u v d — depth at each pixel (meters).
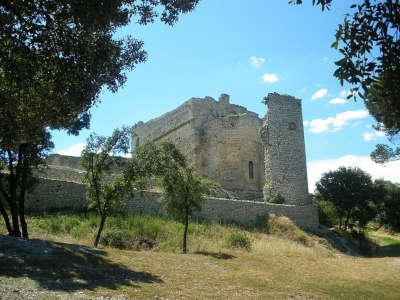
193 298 14.88
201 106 53.88
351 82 9.83
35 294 12.54
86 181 24.72
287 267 23.56
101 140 24.48
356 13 9.73
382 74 9.66
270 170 43.66
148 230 28.41
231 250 27.06
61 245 19.70
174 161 27.02
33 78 13.81
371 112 21.70
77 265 16.80
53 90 14.14
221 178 50.62
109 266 17.58
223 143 51.47
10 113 15.48
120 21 14.05
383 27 9.45
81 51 13.63
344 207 44.62
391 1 9.27
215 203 36.97
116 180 24.52
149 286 15.60
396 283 22.02
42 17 12.87
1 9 12.69
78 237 25.33
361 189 44.47
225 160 51.06
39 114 15.70
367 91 9.81
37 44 13.02
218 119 52.34
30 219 27.78
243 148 51.28
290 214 40.62
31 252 17.25
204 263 21.45
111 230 25.95
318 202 46.16
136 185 24.92
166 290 15.41
